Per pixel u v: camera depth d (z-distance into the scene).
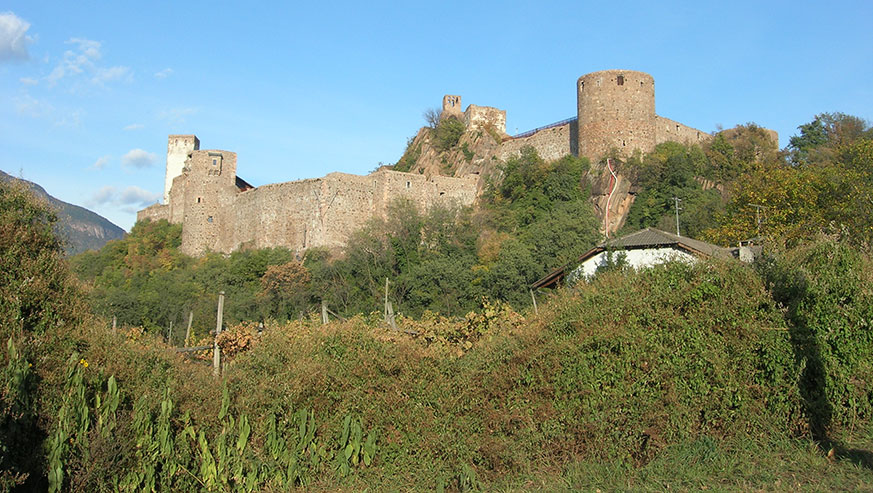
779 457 10.27
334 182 62.31
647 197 58.56
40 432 8.63
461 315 42.22
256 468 9.80
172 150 94.94
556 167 63.84
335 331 11.79
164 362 10.99
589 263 29.31
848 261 12.39
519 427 10.86
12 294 10.09
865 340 11.79
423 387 11.05
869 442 10.95
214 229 72.31
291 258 60.47
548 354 11.35
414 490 10.12
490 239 56.00
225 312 45.41
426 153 83.75
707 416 10.85
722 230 41.09
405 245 55.41
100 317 12.11
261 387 10.62
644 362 11.11
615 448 10.53
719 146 64.75
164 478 9.30
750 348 11.22
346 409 10.68
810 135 74.50
